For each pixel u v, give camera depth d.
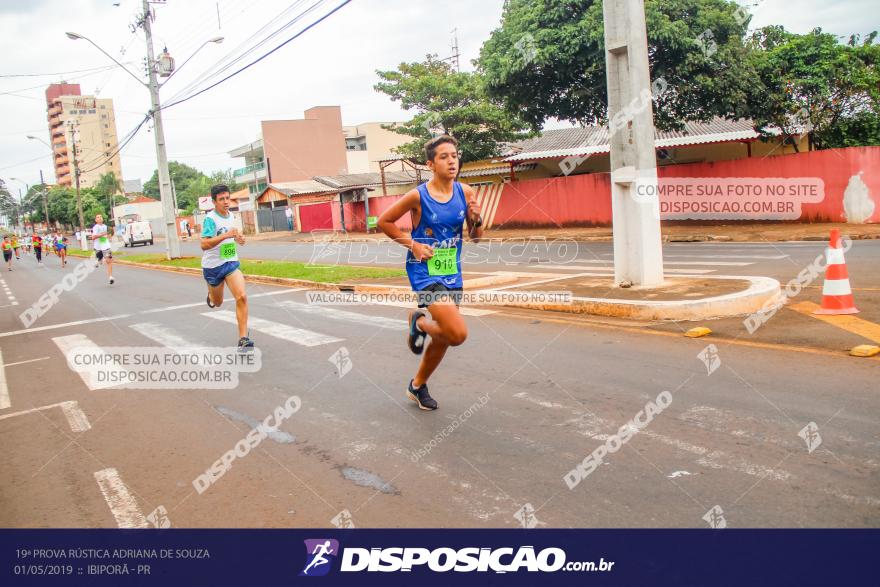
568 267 14.18
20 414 5.88
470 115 31.20
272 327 9.25
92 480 4.24
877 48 22.36
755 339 6.45
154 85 25.86
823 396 4.70
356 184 42.12
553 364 6.15
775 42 23.53
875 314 7.11
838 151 19.30
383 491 3.78
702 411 4.61
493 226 29.88
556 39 19.69
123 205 91.69
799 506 3.22
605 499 3.47
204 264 7.73
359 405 5.43
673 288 8.83
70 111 126.06
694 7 19.48
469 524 3.35
